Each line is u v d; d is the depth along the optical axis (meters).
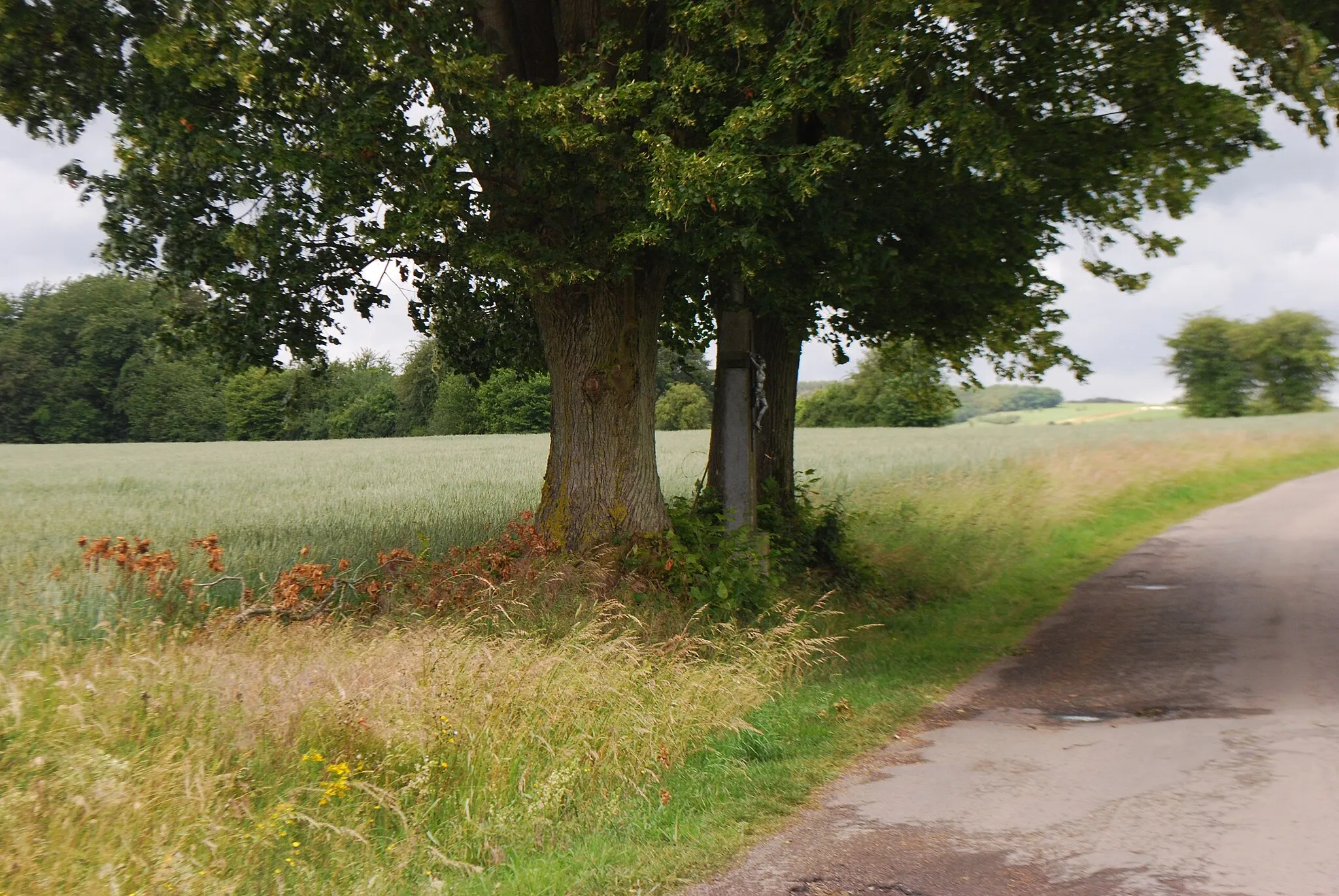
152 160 11.01
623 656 8.16
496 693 6.82
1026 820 5.43
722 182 9.48
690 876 4.93
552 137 9.60
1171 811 5.38
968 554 16.84
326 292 12.31
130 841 4.82
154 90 10.63
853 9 9.88
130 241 11.86
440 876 5.11
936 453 36.16
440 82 9.62
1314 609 11.96
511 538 11.69
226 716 6.30
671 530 11.79
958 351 16.27
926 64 10.37
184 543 15.01
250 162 10.23
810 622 12.02
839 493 22.58
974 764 6.66
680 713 7.32
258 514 19.39
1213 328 85.06
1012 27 10.69
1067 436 48.81
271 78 10.08
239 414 81.38
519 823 5.67
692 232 10.63
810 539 14.94
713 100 10.33
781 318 13.15
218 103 10.54
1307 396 82.19
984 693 9.06
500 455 40.75
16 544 14.97
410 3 9.87
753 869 4.98
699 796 6.18
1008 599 14.19
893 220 12.55
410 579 10.50
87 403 82.56
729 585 11.35
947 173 12.20
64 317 84.38
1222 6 9.94
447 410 79.19
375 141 9.76
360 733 6.19
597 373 11.68
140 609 9.87
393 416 80.69
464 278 13.25
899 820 5.59
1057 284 15.02
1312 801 5.36
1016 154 11.52
